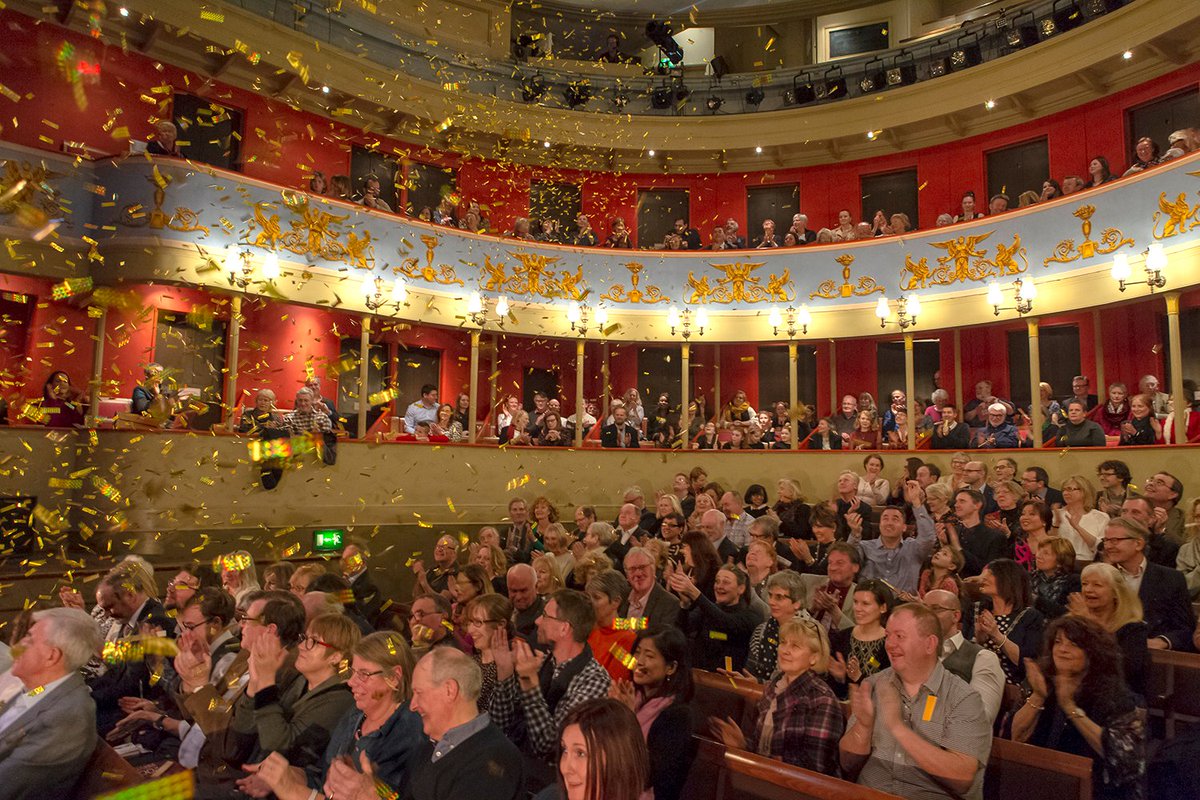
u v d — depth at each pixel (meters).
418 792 3.42
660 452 14.29
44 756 3.71
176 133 13.11
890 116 16.47
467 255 15.19
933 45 16.47
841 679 4.77
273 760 3.66
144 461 10.43
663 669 4.04
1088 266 13.07
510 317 13.88
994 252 14.20
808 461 13.70
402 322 14.78
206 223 12.46
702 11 19.91
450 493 12.89
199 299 13.46
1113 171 14.48
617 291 16.22
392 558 12.20
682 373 16.19
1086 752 3.98
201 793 4.19
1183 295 13.56
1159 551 6.70
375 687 3.89
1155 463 10.69
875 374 16.88
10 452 9.88
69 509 10.19
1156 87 14.08
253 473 11.14
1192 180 11.93
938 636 3.73
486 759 3.41
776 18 19.64
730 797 3.62
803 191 17.86
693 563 6.41
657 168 18.14
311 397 11.70
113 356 12.70
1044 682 4.13
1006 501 7.88
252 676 4.32
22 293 12.12
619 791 2.66
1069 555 5.80
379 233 14.22
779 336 15.89
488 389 17.00
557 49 19.48
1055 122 15.34
